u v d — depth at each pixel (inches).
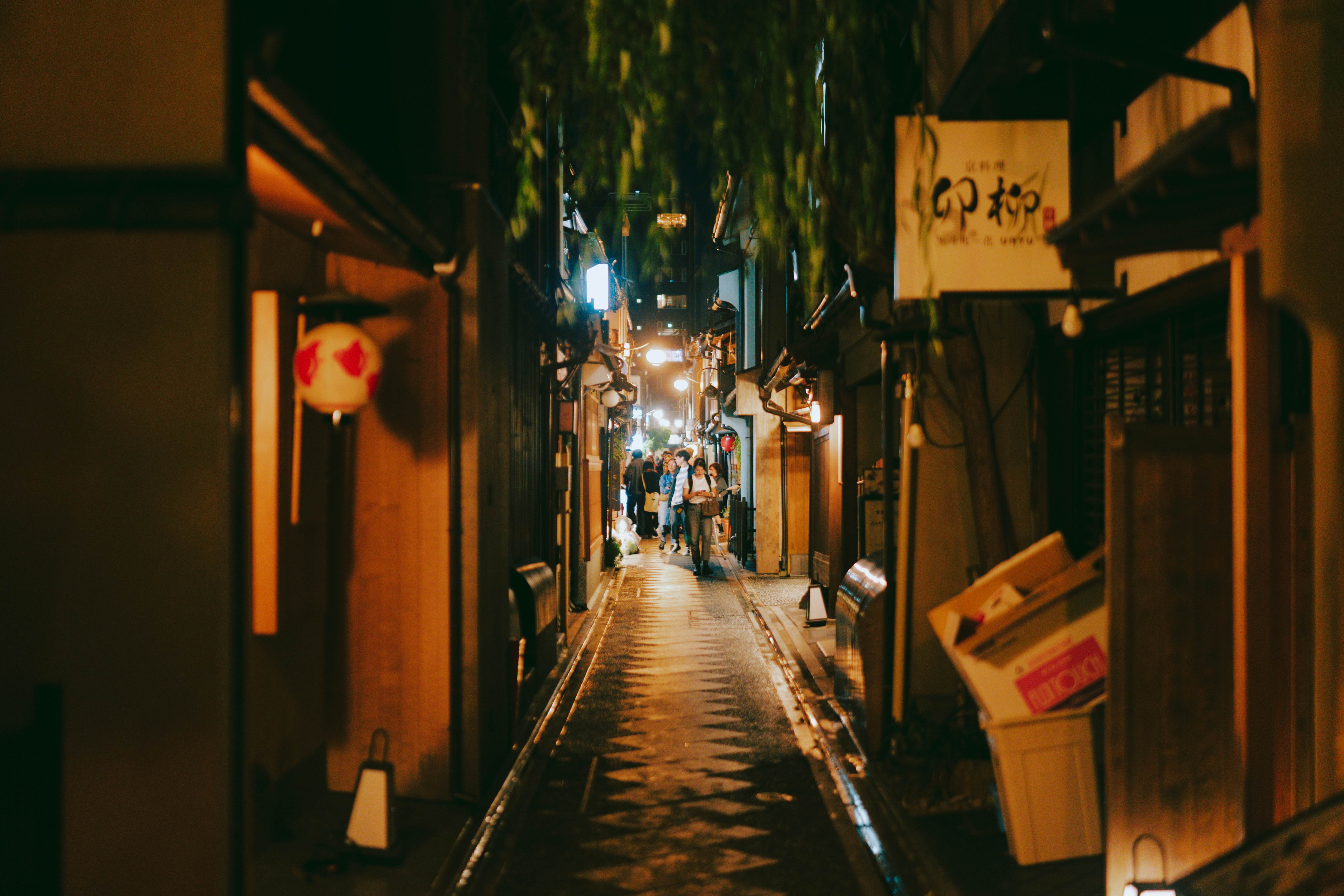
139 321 133.2
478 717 259.1
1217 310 194.1
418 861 215.5
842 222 261.7
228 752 134.3
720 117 214.1
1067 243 168.7
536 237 450.9
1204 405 200.7
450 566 256.8
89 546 133.3
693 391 1697.8
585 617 603.8
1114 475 171.0
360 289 261.1
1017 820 206.8
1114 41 169.6
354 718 261.0
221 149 134.2
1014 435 304.2
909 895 198.4
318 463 236.8
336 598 261.0
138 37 134.3
